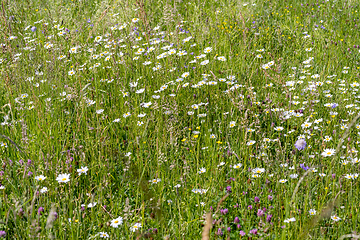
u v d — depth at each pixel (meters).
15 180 3.00
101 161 3.26
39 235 2.26
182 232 2.52
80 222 2.62
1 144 3.42
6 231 2.48
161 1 7.36
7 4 6.12
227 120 4.04
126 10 6.61
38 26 6.68
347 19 7.98
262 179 3.25
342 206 2.70
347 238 2.48
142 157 3.34
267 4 8.69
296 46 6.44
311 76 4.88
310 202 2.75
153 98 4.39
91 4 8.09
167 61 5.13
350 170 3.04
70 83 4.61
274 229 2.56
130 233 2.50
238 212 2.89
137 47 5.47
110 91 4.81
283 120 3.88
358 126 3.65
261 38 6.58
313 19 8.07
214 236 2.54
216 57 5.38
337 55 6.00
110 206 2.83
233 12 7.72
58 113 4.14
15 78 4.40
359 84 4.73
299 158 3.41
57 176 2.92
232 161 3.43
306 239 2.39
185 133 3.86
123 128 4.01
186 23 6.92
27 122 3.88
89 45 5.85
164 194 3.01
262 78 5.16
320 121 3.88
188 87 4.65
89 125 3.91
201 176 3.25
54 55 4.89
